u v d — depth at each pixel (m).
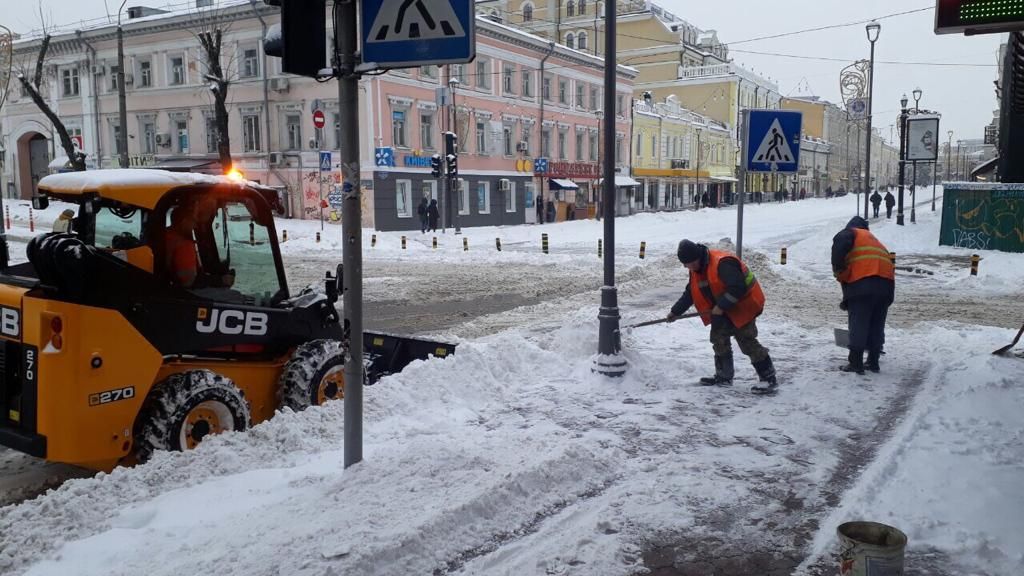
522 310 13.56
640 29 74.69
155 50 42.00
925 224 28.30
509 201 44.16
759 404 6.98
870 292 7.86
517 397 7.27
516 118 44.88
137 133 43.44
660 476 5.16
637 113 58.12
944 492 4.82
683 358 8.95
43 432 4.80
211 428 5.59
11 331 5.04
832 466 5.38
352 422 5.00
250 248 6.25
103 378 4.93
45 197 5.68
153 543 4.05
